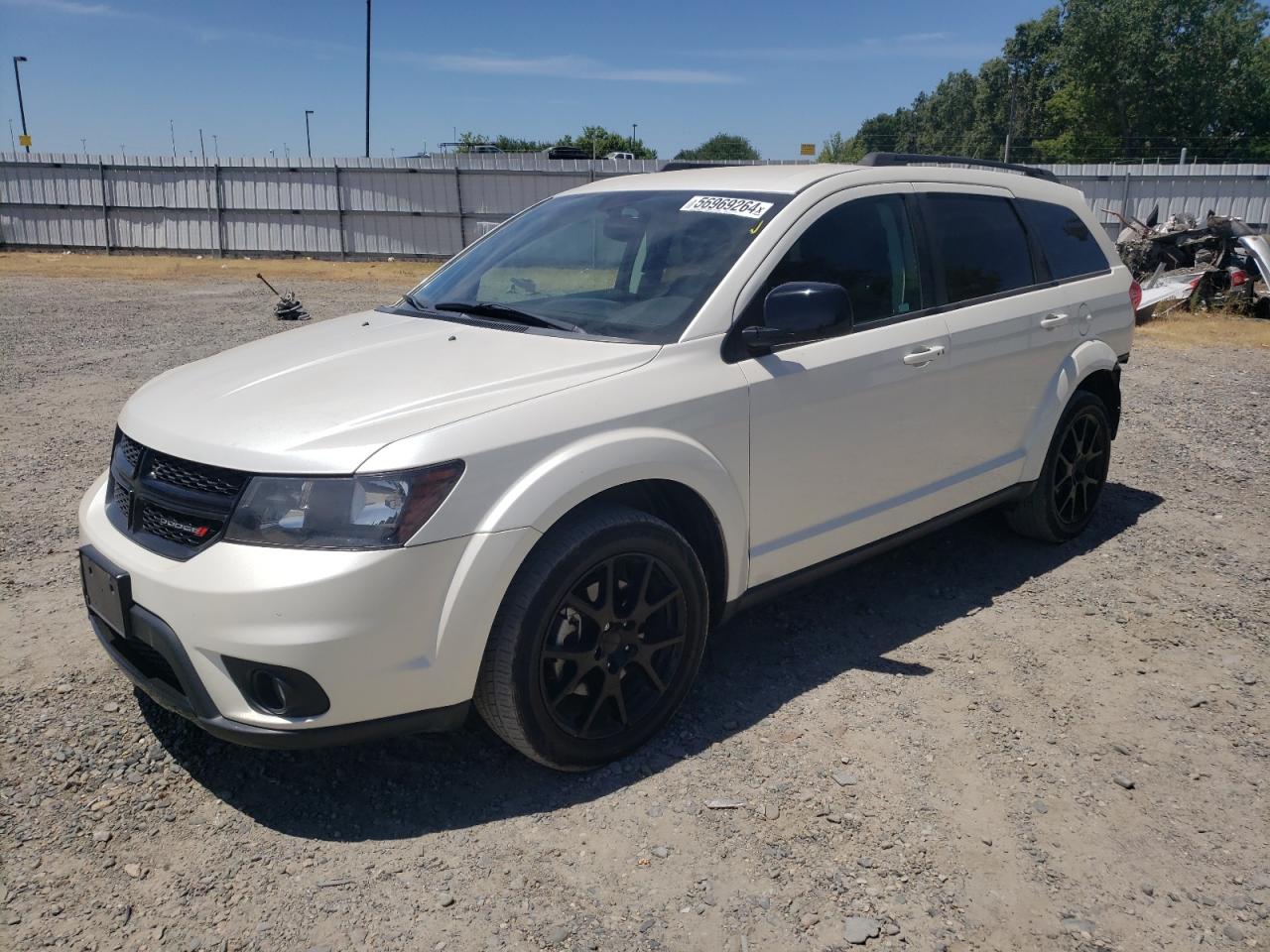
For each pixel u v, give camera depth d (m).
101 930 2.39
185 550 2.69
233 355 3.56
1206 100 57.59
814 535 3.63
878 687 3.60
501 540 2.68
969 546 5.03
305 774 3.03
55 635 3.86
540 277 3.81
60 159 26.30
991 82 81.94
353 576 2.52
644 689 3.16
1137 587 4.53
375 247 25.91
